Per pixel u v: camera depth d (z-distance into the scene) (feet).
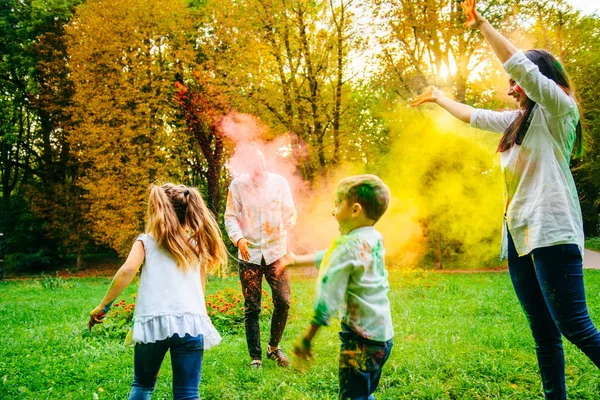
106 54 58.49
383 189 7.52
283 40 54.29
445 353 14.25
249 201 14.79
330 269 6.97
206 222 9.78
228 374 13.39
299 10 52.39
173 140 60.18
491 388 11.21
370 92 63.10
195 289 9.04
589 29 56.70
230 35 55.31
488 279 41.83
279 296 14.71
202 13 61.62
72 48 60.49
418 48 57.82
